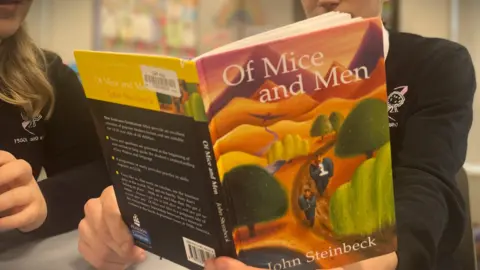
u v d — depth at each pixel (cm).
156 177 54
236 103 43
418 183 70
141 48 193
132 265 76
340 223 48
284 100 44
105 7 186
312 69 44
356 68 44
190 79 43
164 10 194
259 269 47
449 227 76
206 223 50
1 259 81
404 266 56
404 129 88
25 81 109
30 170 87
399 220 62
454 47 97
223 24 205
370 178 47
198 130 45
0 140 107
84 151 117
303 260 48
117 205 65
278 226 47
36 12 177
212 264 49
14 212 84
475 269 99
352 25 43
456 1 192
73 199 98
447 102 88
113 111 54
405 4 193
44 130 115
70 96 119
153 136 51
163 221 57
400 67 96
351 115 45
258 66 43
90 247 71
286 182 46
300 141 45
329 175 47
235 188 46
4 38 104
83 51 53
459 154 81
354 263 51
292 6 206
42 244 85
